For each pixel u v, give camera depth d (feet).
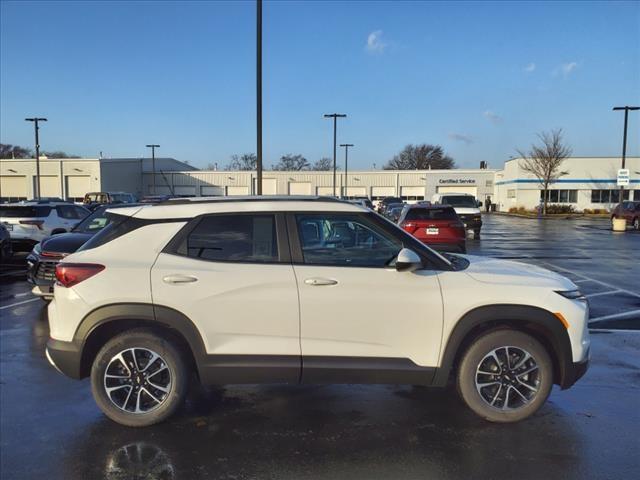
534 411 12.96
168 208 13.20
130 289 12.45
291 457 11.73
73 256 13.06
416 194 219.82
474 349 12.88
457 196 78.59
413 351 12.70
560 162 170.71
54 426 13.28
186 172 221.25
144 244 12.87
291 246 12.90
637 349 20.22
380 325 12.59
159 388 12.90
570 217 155.02
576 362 12.80
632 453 11.95
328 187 220.84
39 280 26.78
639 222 97.09
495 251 59.57
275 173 220.84
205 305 12.45
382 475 11.01
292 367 12.56
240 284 12.48
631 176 173.78
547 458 11.69
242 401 14.87
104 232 13.30
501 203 205.67
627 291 33.27
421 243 13.23
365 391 15.61
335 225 13.16
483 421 13.50
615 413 14.07
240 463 11.48
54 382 16.49
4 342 21.12
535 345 12.84
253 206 13.17
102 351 12.73
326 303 12.48
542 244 69.00
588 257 53.52
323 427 13.19
